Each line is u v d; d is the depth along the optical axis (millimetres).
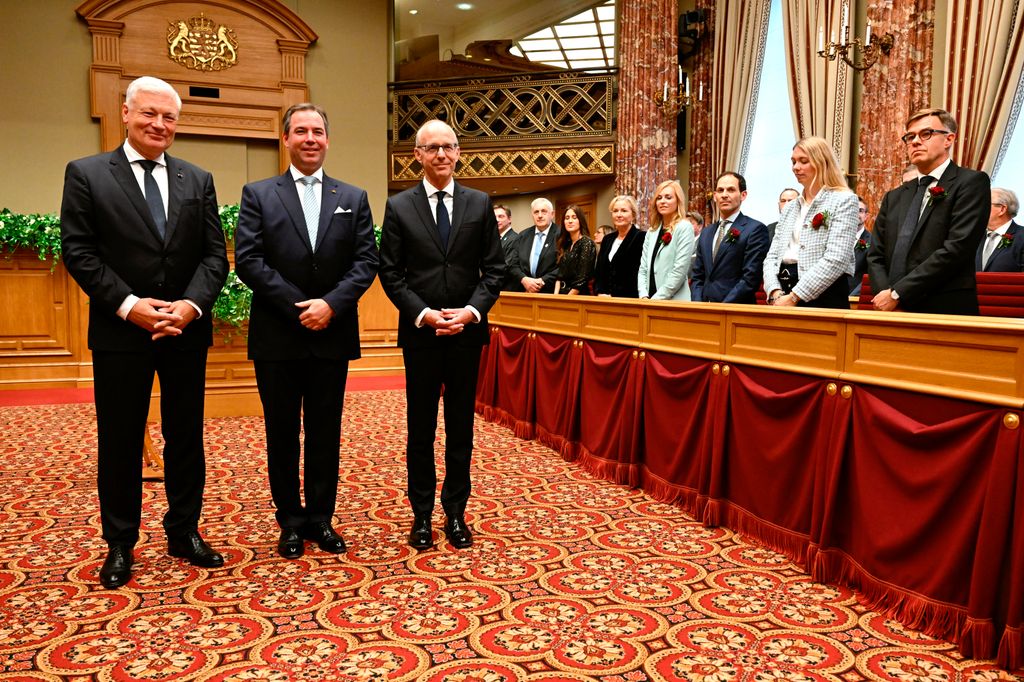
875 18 6508
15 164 9555
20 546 2920
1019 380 2018
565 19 13219
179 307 2557
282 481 2857
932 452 2246
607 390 4133
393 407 6242
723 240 4215
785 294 3645
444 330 2871
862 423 2523
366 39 10984
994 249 5184
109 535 2598
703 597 2492
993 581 2043
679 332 3609
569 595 2500
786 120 8312
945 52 6078
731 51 8938
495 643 2148
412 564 2771
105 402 2557
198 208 2686
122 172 2562
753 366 3094
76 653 2064
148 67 9945
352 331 2916
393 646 2123
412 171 11367
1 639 2148
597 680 1947
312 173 2895
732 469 3209
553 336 4875
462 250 2994
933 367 2293
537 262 6289
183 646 2111
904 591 2322
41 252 6809
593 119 10641
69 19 9656
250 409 5785
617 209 4961
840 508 2637
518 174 10922
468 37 14531
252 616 2312
